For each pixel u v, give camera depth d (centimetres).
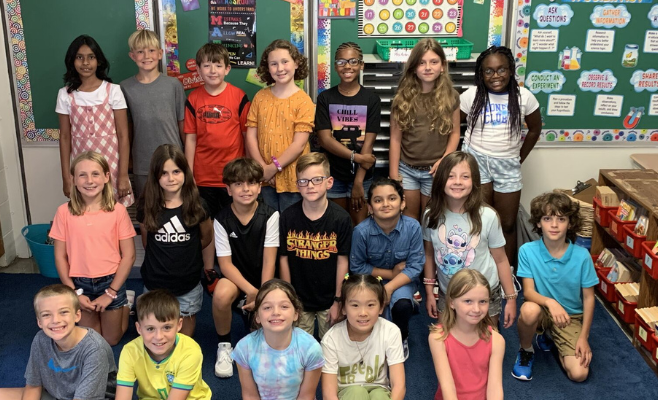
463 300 225
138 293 344
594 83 365
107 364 234
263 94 329
